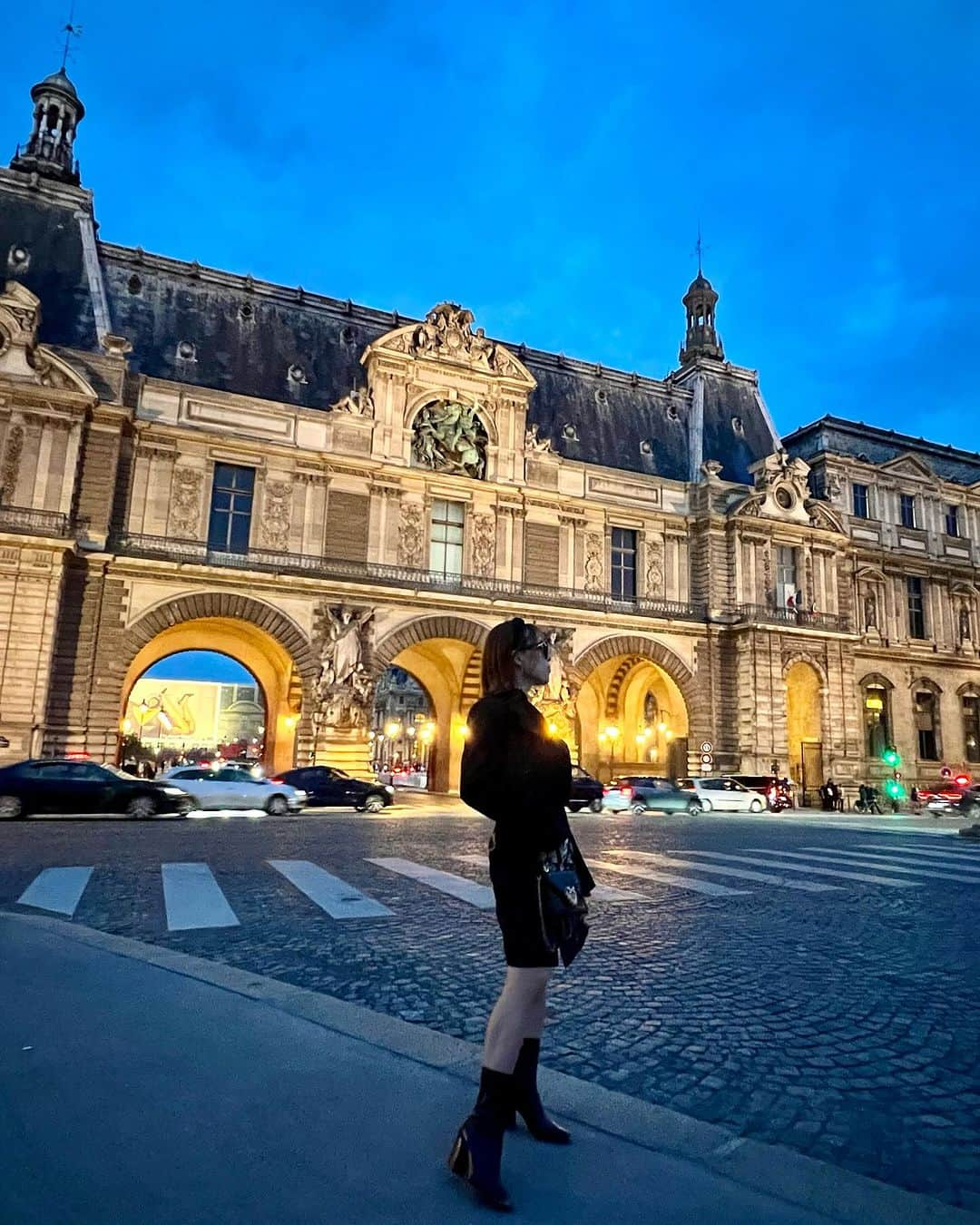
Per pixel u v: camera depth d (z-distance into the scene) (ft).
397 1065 17.99
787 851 69.31
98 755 119.44
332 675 133.80
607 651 157.89
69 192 144.46
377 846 67.46
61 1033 19.08
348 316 165.07
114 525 127.44
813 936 35.35
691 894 45.55
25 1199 11.73
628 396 189.47
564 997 25.80
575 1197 12.70
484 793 14.16
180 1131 14.17
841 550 183.62
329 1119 14.96
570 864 14.82
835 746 170.50
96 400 123.24
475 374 157.07
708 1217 12.26
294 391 150.30
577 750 152.15
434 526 151.33
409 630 142.51
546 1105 16.61
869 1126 16.83
